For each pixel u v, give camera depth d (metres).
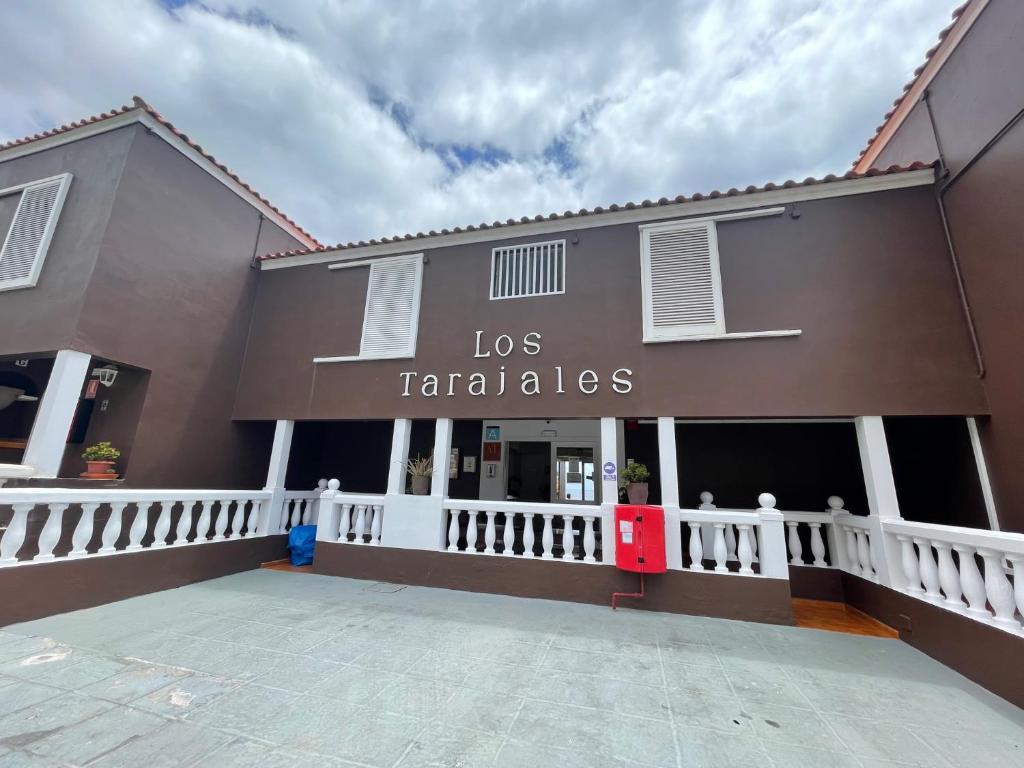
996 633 3.17
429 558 6.07
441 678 3.21
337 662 3.43
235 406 7.77
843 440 7.37
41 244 6.26
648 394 5.78
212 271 7.55
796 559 5.95
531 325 6.49
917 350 5.02
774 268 5.73
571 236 6.66
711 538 6.42
